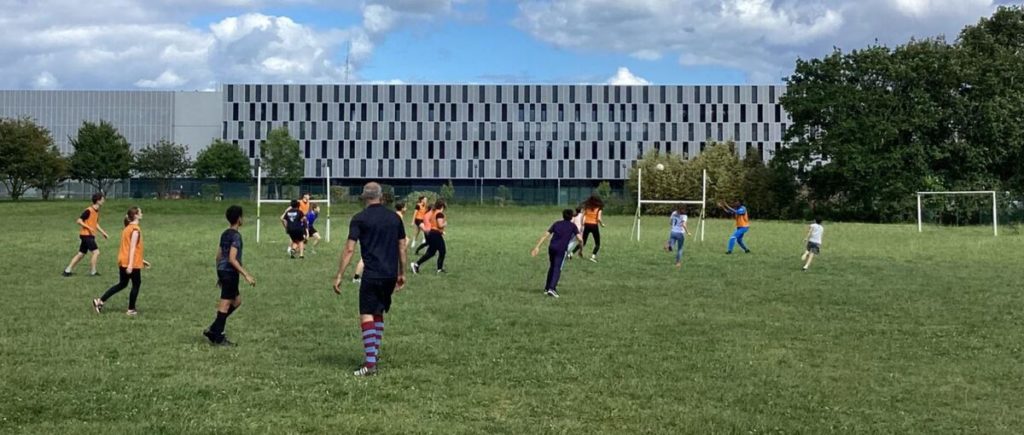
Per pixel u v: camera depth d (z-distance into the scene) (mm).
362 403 7230
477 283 16484
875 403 7395
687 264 20922
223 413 6855
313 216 26906
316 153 105875
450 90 106500
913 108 55156
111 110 109125
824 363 9039
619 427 6613
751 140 106000
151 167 91188
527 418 6840
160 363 8727
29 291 14789
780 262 21625
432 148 106438
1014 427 6684
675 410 7094
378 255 8297
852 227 45656
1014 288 15875
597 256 23344
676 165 66812
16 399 7195
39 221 44656
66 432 6289
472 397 7461
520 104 106625
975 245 29000
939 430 6602
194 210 60781
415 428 6492
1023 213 51750
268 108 105625
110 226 39906
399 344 9898
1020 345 10078
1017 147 54125
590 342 10117
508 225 44938
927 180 54438
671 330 11031
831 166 56812
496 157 106625
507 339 10289
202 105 109062
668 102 106312
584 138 106500
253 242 28422
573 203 87562
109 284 15914
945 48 56312
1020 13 58594
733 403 7383
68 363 8711
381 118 106250
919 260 22422
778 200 61938
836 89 56906
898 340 10383
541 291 15250
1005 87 54969
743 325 11453
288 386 7789
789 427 6660
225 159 93750
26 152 70062
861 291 15359
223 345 9742
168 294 14430
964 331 11055
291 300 13750
